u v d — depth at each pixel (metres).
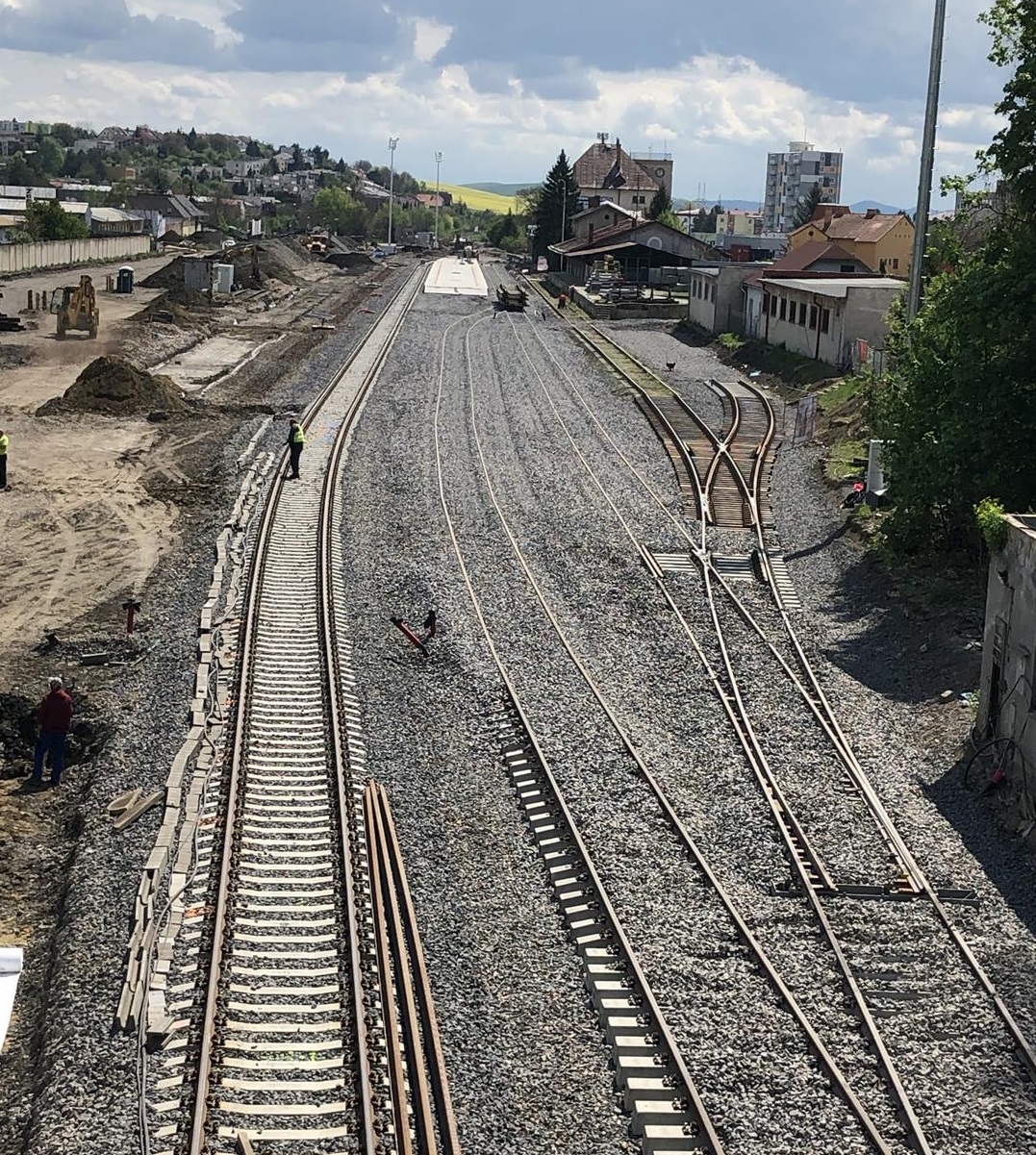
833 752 20.44
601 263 102.06
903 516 28.67
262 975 13.78
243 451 39.66
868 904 16.02
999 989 14.24
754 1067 12.51
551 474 38.09
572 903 15.72
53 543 30.69
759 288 67.31
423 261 156.88
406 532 31.72
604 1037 13.11
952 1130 11.85
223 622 24.38
